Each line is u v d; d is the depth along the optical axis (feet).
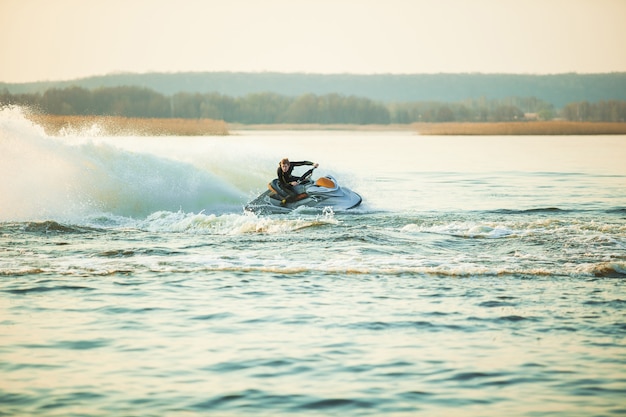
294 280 80.69
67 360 55.62
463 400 48.21
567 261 88.17
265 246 99.30
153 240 104.99
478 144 527.81
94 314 67.87
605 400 48.03
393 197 165.37
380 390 49.85
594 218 127.75
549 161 320.70
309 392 49.55
